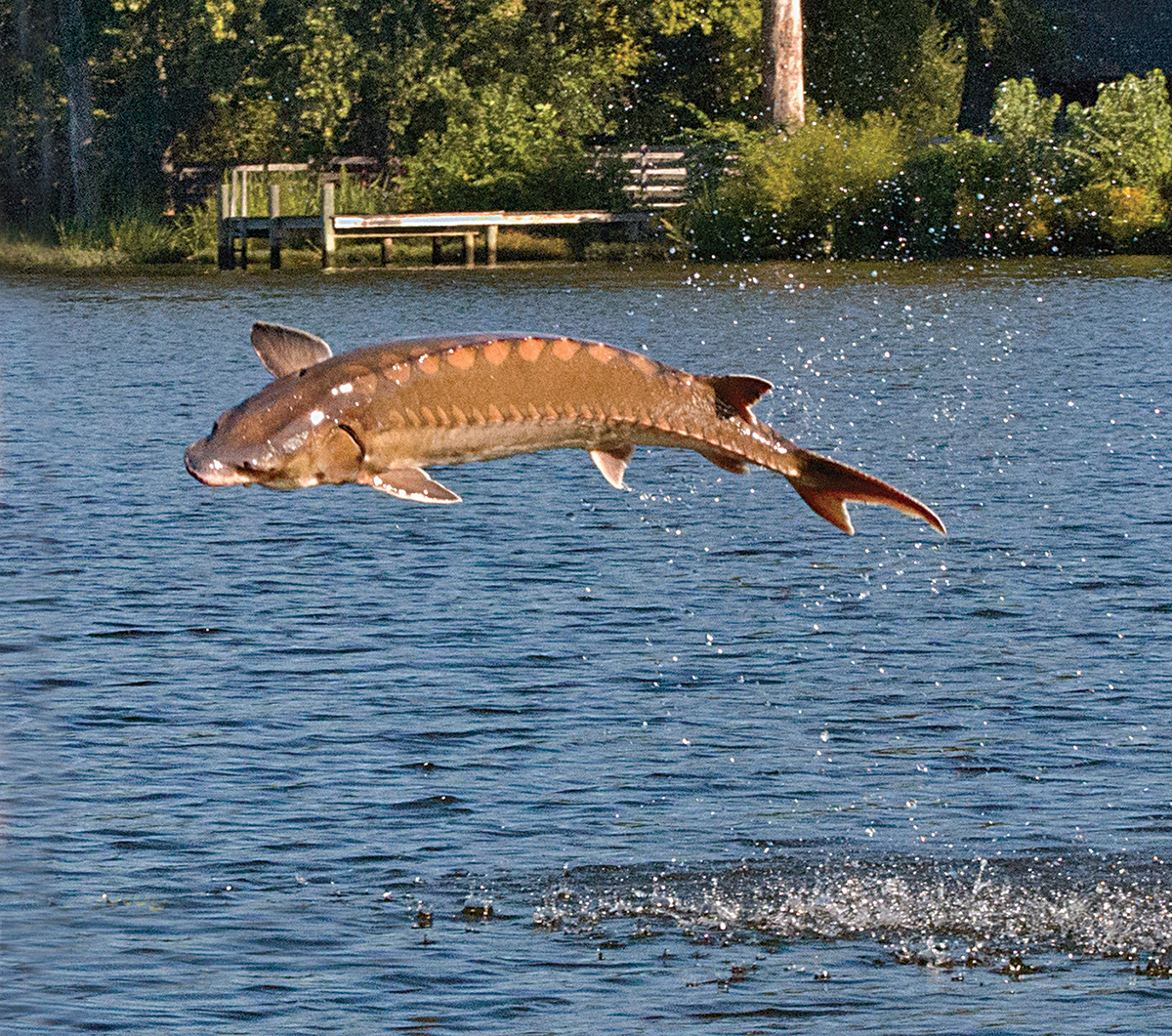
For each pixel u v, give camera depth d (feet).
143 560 148.46
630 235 484.33
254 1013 70.18
